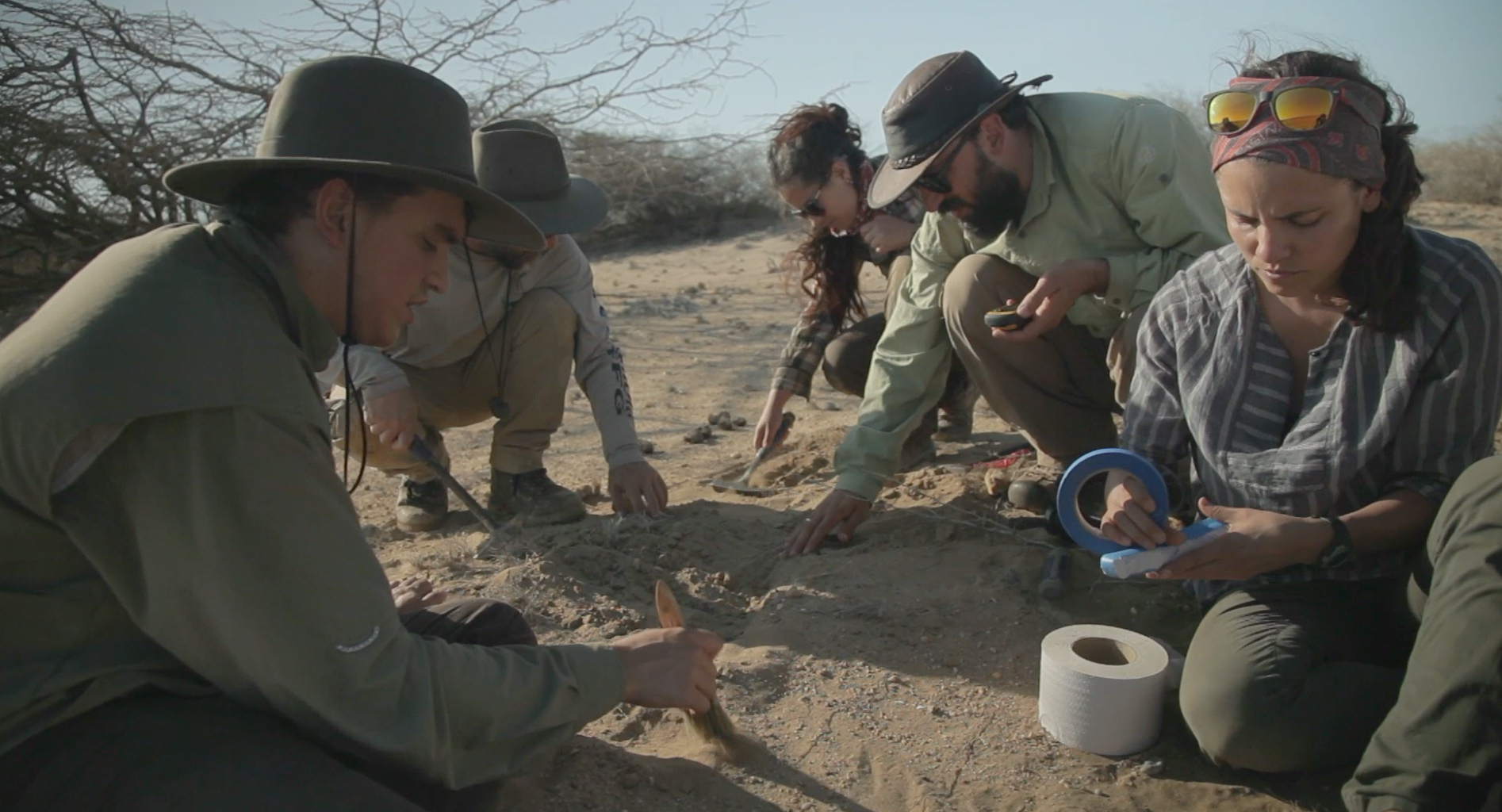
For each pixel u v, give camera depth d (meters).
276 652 1.52
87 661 1.57
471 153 1.84
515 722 1.76
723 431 5.36
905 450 4.29
